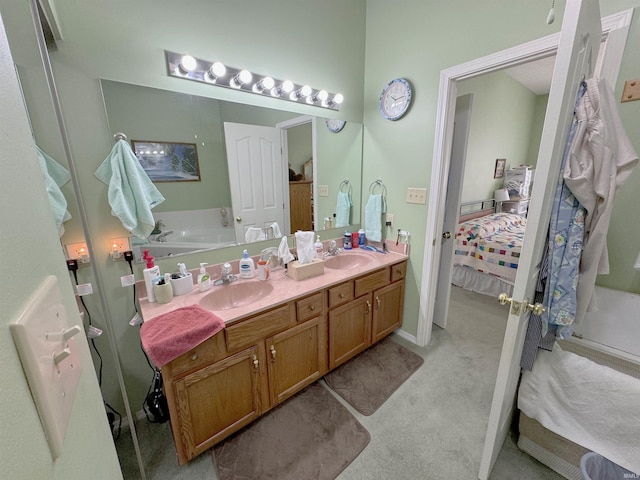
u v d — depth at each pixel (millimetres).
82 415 395
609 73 1285
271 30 1762
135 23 1344
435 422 1602
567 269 1103
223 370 1358
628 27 1209
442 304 2561
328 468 1357
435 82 1885
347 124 2303
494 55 1597
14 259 278
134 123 1417
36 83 1140
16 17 1057
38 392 283
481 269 3254
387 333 2305
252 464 1378
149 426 1603
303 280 1778
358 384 1886
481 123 3832
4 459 219
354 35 2182
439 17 1798
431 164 2006
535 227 949
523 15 1473
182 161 1605
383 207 2371
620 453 1096
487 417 1632
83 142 1298
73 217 1310
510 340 1068
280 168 2023
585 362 1162
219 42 1585
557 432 1230
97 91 1303
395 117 2139
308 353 1730
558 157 961
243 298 1706
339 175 2354
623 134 1010
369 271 1976
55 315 348
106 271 1432
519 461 1381
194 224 1699
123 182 1377
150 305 1441
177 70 1486
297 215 2188
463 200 3904
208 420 1356
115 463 519
